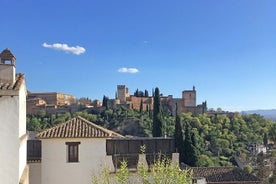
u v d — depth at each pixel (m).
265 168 41.09
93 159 21.80
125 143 23.94
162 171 14.64
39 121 112.62
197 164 55.78
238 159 85.75
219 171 32.34
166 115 123.50
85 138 21.70
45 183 21.52
